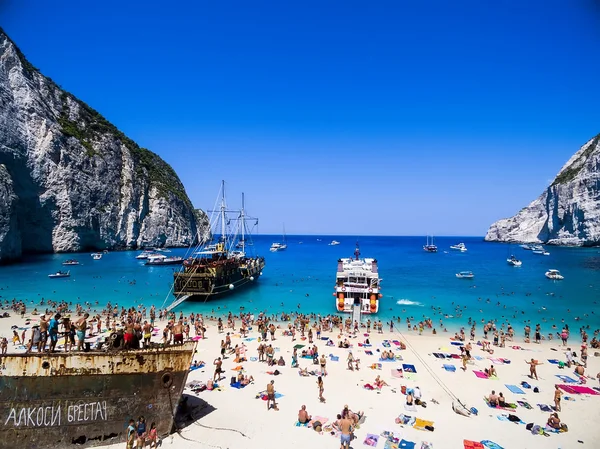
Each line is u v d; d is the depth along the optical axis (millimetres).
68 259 126125
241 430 20312
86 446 17078
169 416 18703
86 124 166625
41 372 16625
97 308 58688
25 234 131500
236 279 72750
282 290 76250
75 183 145375
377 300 56219
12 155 118188
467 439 20125
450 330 46750
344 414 20875
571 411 24000
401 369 31094
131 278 91875
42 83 151500
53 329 17797
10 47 129500
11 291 72125
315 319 49312
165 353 18453
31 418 16516
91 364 17141
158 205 189875
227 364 31750
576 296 70500
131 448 16906
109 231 161750
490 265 126875
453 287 80750
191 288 62656
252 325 47438
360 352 35812
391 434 20375
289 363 32281
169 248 192125
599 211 174500
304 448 18875
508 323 50406
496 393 26688
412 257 167625
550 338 43344
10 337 38688
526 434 20859
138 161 189000
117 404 17516
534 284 84750
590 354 37125
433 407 24062
